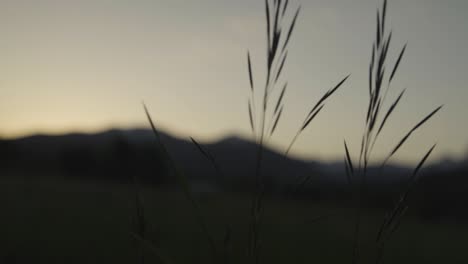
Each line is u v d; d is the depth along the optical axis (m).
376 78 1.45
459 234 22.75
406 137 1.42
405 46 1.48
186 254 8.52
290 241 9.52
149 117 1.49
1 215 17.19
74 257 8.83
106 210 15.99
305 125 1.46
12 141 79.25
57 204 21.92
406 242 14.70
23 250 9.74
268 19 1.50
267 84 1.47
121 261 7.80
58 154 75.19
